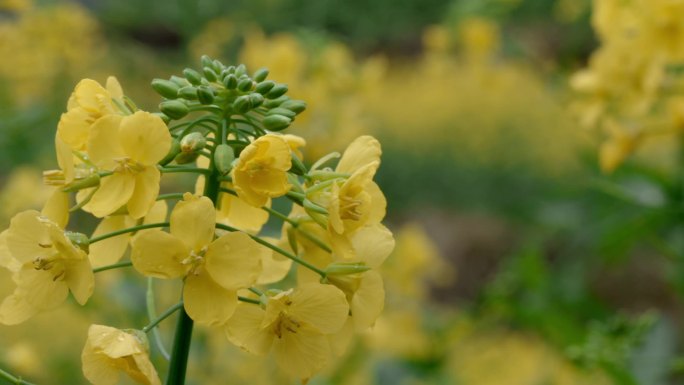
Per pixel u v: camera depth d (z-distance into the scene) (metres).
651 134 0.46
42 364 0.47
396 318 0.58
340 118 0.60
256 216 0.30
